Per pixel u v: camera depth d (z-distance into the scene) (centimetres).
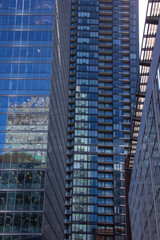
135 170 5106
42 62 7581
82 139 13800
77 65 14762
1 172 6638
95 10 15562
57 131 8319
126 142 13712
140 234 4891
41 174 6600
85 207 12850
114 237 12375
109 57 14888
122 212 12694
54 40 7969
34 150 6806
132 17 15412
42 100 7244
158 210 3131
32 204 6369
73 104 14275
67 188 13188
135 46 15000
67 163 13575
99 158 13588
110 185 13188
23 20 7938
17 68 7538
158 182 3038
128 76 14612
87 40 15112
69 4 12400
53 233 7456
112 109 14138
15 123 7056
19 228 6194
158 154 2950
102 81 14600
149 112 3356
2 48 7700
